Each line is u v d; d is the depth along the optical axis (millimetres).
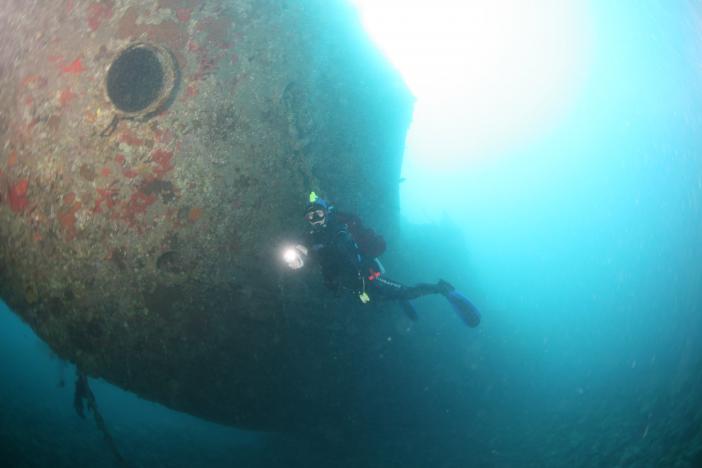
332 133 4852
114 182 3994
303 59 4609
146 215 4074
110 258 4078
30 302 4250
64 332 4305
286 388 5035
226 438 9266
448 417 6332
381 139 5531
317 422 5617
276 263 4496
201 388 4762
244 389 4879
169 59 4020
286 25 4562
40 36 4148
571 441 4316
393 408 5898
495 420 5945
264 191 4359
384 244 4113
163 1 4145
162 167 4062
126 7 4098
